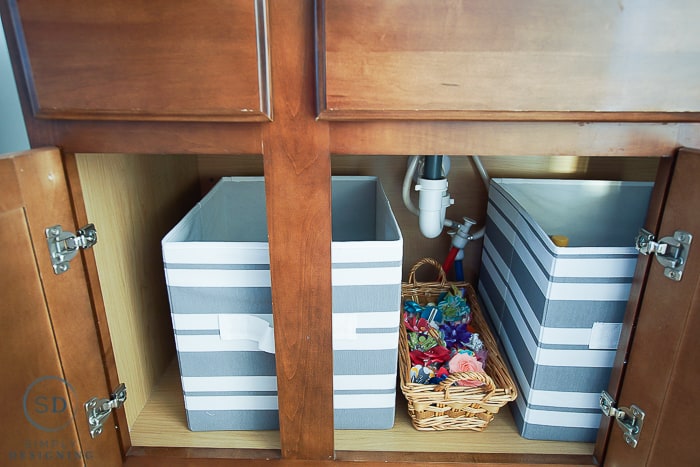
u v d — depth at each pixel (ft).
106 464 2.32
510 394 2.48
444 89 1.79
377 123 1.88
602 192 3.21
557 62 1.75
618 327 2.32
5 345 1.77
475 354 2.79
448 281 3.50
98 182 2.32
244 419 2.61
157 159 2.99
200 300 2.36
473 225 3.59
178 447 2.50
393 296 2.36
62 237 1.97
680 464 1.95
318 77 1.80
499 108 1.81
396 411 2.76
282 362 2.21
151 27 1.74
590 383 2.44
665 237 1.97
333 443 2.37
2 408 1.78
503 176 3.50
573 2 1.69
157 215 3.00
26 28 1.77
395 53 1.75
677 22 1.70
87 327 2.16
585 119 1.83
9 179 1.72
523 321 2.63
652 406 2.06
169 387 2.98
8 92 2.88
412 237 3.62
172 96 1.82
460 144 1.92
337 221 3.45
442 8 1.70
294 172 1.94
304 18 1.74
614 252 2.20
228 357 2.47
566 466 2.38
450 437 2.58
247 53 1.75
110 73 1.80
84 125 1.94
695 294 1.82
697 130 1.88
